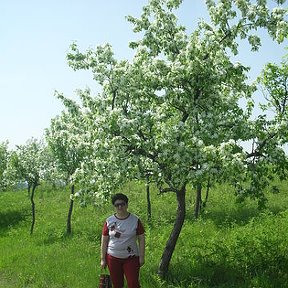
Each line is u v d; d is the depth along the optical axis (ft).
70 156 69.36
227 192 86.89
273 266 34.99
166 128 34.37
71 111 45.91
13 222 89.30
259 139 35.04
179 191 36.73
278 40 32.30
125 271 26.58
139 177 35.47
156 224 67.56
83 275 38.93
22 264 46.16
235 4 34.32
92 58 39.22
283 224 51.60
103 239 27.45
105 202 38.70
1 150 102.58
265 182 34.96
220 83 35.09
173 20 38.14
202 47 34.35
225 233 54.90
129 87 37.04
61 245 59.62
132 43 38.19
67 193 111.75
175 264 39.40
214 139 34.04
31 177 77.25
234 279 34.19
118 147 33.99
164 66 35.12
